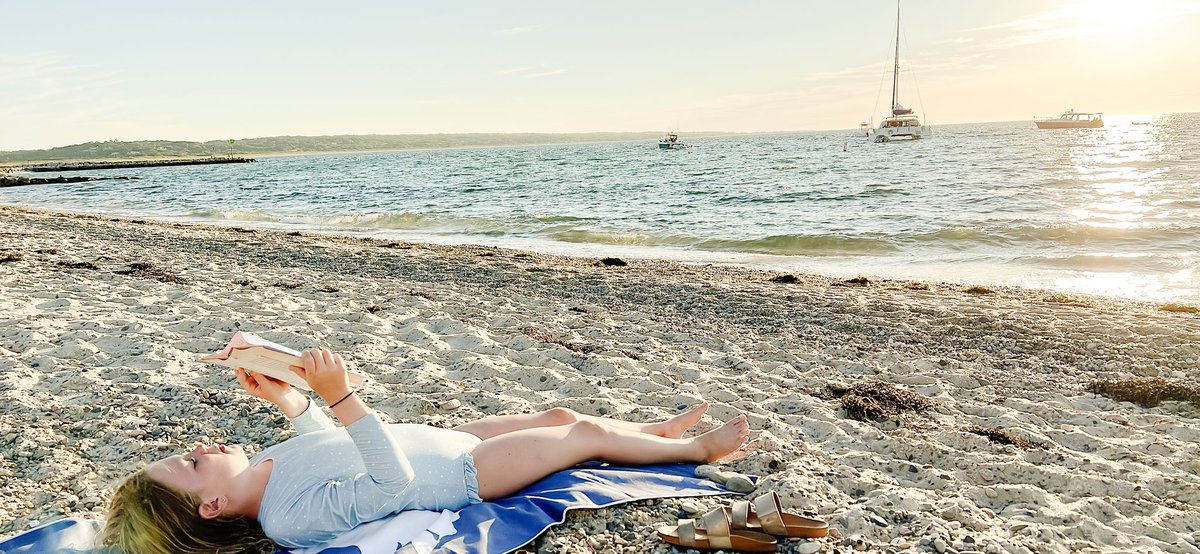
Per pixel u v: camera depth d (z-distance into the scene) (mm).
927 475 4359
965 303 9859
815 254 15828
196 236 17141
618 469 3877
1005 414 5617
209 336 6891
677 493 3711
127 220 22422
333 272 12211
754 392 6000
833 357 7340
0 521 3607
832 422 5277
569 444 3752
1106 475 4508
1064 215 19656
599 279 11617
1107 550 3500
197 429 4691
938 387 6258
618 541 3340
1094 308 9594
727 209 25797
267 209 30719
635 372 6430
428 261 13367
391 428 3508
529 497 3479
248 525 3271
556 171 61656
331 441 3379
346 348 6824
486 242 18938
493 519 3277
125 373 5609
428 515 3246
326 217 26078
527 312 9070
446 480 3363
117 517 3109
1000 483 4391
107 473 4145
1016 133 144000
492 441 3592
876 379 6617
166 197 41219
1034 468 4449
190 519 3137
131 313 7719
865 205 25250
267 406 5047
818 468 4312
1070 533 3678
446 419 5023
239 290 9422
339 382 3084
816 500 3799
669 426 4281
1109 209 20656
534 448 3635
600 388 5883
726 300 10055
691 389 6047
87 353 6117
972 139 108250
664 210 25969
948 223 18922
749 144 148375
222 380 5641
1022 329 8336
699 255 16062
